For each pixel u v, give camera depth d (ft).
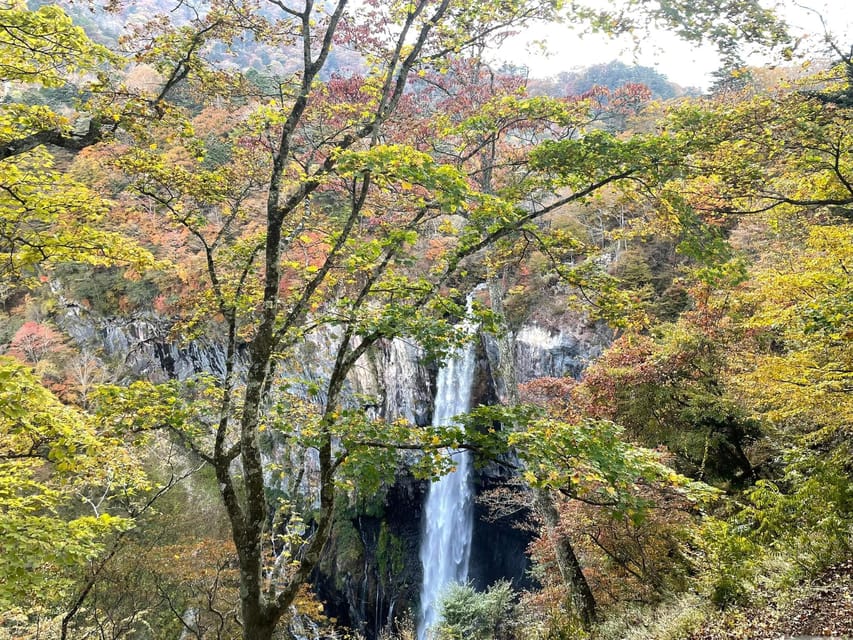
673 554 31.07
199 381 24.90
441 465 17.69
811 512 19.95
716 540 21.58
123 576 39.78
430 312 22.62
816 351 25.34
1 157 18.33
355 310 19.74
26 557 19.06
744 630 16.05
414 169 15.74
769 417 28.66
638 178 24.06
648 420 41.60
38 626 36.65
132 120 20.29
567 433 16.87
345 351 20.92
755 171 24.39
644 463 16.12
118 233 25.96
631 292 26.02
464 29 25.57
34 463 28.02
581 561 39.96
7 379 18.60
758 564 19.58
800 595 16.56
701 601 20.39
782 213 34.58
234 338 25.68
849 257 25.52
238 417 24.58
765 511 21.48
